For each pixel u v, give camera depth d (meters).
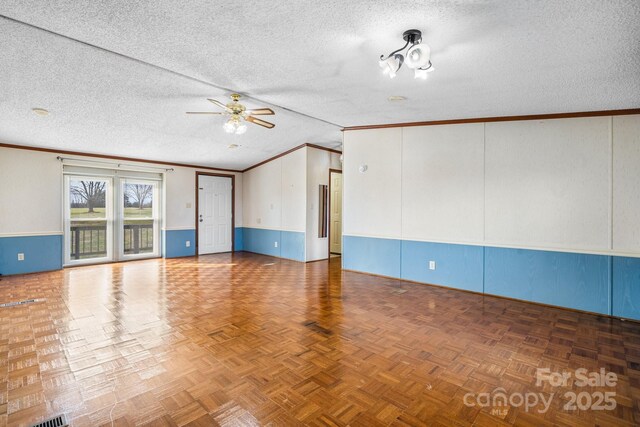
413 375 2.18
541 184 3.79
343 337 2.78
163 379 2.10
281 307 3.58
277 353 2.47
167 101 3.84
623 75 2.69
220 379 2.10
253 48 2.59
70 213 5.75
